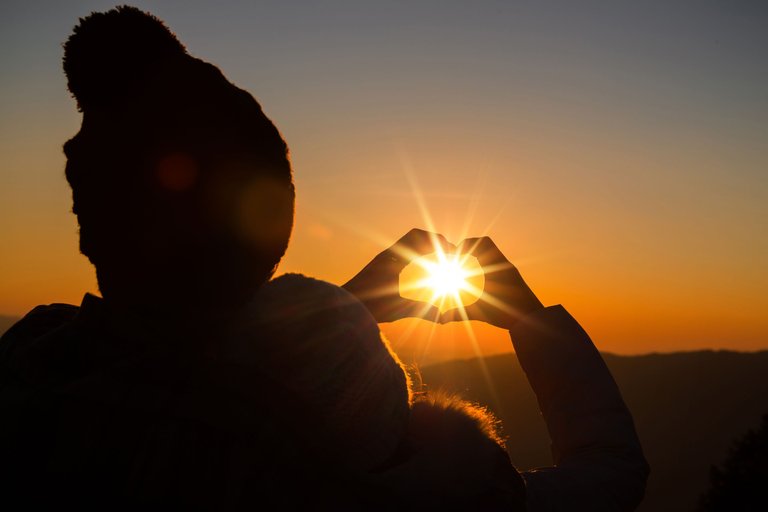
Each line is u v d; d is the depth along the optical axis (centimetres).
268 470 122
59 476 120
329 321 128
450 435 130
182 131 125
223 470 121
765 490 3750
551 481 134
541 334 144
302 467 123
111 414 121
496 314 144
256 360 125
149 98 125
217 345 125
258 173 127
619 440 139
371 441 126
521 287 145
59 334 126
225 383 123
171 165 124
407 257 144
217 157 125
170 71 127
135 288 125
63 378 124
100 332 125
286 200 130
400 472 125
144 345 124
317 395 125
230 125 126
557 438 142
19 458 121
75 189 127
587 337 145
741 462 4038
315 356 126
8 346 130
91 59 126
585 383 142
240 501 120
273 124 131
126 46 127
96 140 126
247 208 126
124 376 123
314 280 133
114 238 125
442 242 144
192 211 124
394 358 135
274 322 127
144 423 121
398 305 142
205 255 125
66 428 121
